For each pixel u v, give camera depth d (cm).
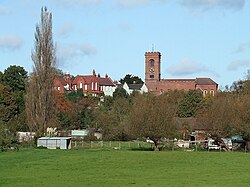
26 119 14575
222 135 13388
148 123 12900
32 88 13488
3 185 5566
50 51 13525
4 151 11800
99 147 13650
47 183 5784
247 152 11994
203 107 18312
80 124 18038
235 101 13750
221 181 6034
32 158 9725
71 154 10769
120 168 7981
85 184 5700
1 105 17338
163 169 7856
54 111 13788
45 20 13650
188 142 14150
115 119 16850
